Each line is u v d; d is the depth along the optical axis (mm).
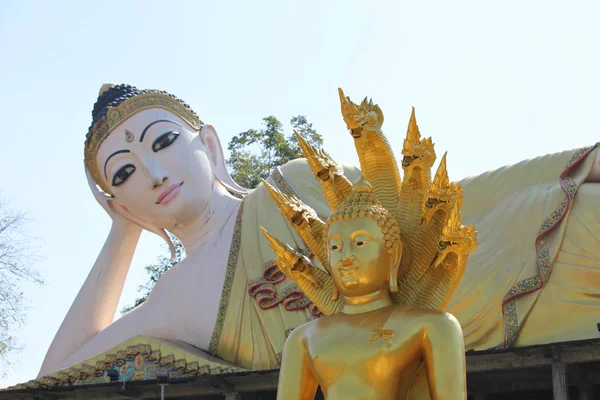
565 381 12227
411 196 6379
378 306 6102
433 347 5777
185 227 18562
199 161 18656
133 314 17453
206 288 16859
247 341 15773
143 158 18281
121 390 15211
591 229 13891
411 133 6352
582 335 13250
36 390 15586
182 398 16703
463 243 6105
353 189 6391
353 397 5691
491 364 12922
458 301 14062
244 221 17453
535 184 15070
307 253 16031
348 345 5832
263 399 15914
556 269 13773
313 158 6590
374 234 6113
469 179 15852
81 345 17734
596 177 14719
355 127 6516
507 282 13969
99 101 19266
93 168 19062
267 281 16031
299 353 6176
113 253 18688
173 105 19000
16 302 20062
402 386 5836
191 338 16516
